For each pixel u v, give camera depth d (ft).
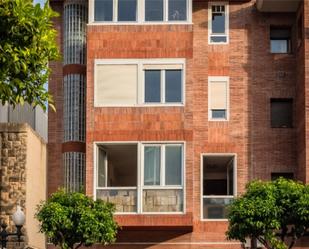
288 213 80.23
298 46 98.58
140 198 93.20
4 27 37.70
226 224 96.02
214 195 98.73
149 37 96.37
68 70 100.89
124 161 98.78
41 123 115.75
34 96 40.11
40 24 38.75
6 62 37.60
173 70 95.86
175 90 95.50
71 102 100.37
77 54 101.04
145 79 95.86
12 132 94.22
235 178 97.91
